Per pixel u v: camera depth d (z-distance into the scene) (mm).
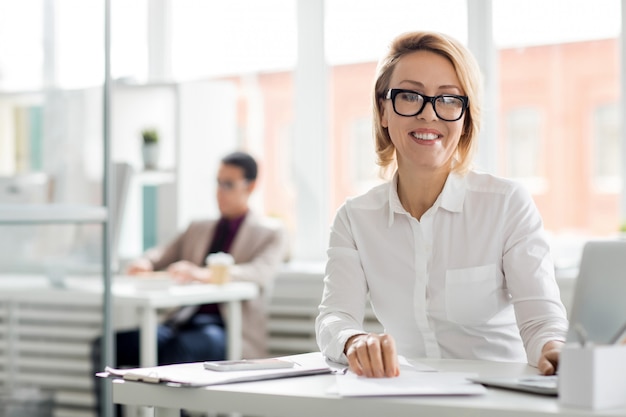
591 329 1543
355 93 4496
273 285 4477
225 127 4746
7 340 3025
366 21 4418
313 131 4609
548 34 4039
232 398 1486
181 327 4094
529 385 1426
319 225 4641
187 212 4668
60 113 3127
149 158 4598
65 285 3172
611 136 3967
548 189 4098
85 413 3238
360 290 2070
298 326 4379
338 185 4598
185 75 4848
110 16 3291
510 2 4082
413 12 4266
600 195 4004
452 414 1334
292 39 4629
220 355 4027
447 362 1780
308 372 1632
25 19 3012
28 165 3041
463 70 1979
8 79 2967
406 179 2057
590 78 3990
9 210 2994
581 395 1299
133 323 4379
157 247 4668
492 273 1996
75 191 3197
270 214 4645
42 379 3113
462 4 4129
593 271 1562
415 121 1963
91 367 3244
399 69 2000
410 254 2043
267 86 4715
